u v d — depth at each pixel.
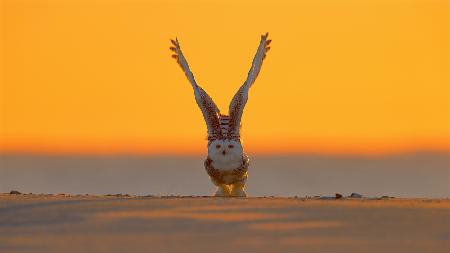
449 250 17.81
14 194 25.98
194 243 18.31
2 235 19.16
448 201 23.73
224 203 22.62
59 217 20.80
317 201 23.33
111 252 17.69
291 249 17.83
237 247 17.97
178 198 23.86
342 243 18.33
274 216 20.80
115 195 25.52
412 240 18.59
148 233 19.20
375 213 21.20
